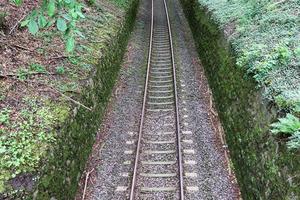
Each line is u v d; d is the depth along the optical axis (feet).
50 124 23.52
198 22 62.59
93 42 40.73
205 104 39.88
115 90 42.98
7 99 24.82
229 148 31.17
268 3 39.96
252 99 27.32
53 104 25.89
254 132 25.27
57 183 21.98
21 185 18.45
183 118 36.29
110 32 47.26
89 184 26.96
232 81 33.73
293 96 22.35
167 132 33.60
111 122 35.91
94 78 34.01
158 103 39.63
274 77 25.55
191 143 31.83
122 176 27.55
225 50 39.37
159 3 110.73
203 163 29.12
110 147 31.53
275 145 21.18
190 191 25.73
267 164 21.68
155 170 28.12
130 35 66.33
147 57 55.11
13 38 31.42
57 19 16.42
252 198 23.43
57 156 22.29
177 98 40.37
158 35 69.15
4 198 17.61
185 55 56.70
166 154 30.17
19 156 20.10
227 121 33.09
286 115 21.17
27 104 25.03
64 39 36.35
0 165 19.25
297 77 24.94
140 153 30.32
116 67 46.62
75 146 26.20
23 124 22.82
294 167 18.43
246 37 35.68
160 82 45.47
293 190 17.80
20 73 27.66
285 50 27.27
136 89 43.45
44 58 31.60
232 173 28.50
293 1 37.35
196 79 46.88
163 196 25.26
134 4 83.20
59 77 29.96
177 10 98.48
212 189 26.27
